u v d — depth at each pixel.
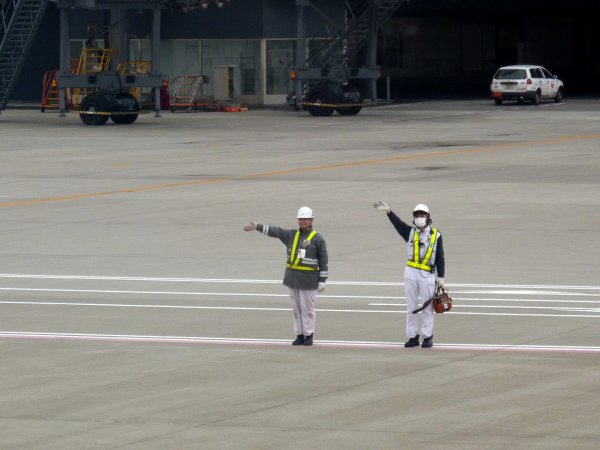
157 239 79.44
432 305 49.59
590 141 144.38
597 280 65.06
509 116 190.38
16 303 60.19
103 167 121.31
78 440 36.84
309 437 36.91
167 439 36.81
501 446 35.75
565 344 49.97
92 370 45.97
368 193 99.38
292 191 101.31
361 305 59.06
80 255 74.06
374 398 41.41
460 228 81.94
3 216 89.62
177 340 51.44
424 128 168.62
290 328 54.03
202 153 135.12
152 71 193.50
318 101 196.50
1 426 38.38
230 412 39.78
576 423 38.06
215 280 66.06
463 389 42.47
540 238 78.00
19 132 167.00
